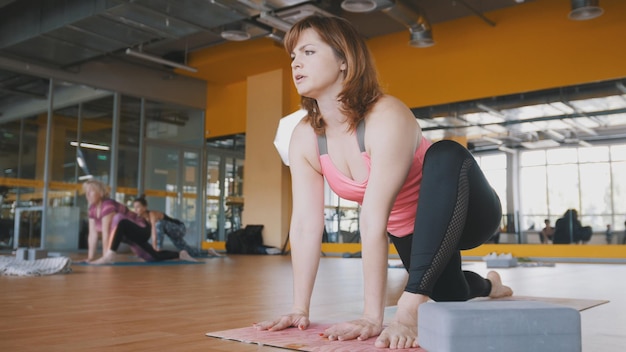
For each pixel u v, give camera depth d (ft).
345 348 3.94
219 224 44.93
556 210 30.68
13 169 34.96
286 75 41.09
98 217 20.65
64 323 5.48
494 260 21.27
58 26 29.35
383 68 35.99
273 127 40.65
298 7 27.04
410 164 4.62
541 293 9.37
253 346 4.13
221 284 11.61
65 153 37.50
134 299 8.21
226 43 39.06
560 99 30.37
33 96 36.29
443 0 31.17
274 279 13.37
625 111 28.76
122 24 28.86
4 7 32.04
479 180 4.55
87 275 14.30
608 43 28.60
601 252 29.07
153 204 42.24
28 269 14.07
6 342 4.32
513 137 31.96
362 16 33.27
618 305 7.29
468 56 32.94
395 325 4.14
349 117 4.59
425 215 4.31
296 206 5.18
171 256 23.56
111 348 4.05
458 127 33.45
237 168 44.39
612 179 29.27
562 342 3.18
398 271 18.28
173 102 44.21
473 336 3.12
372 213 4.55
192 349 4.00
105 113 39.86
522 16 31.27
